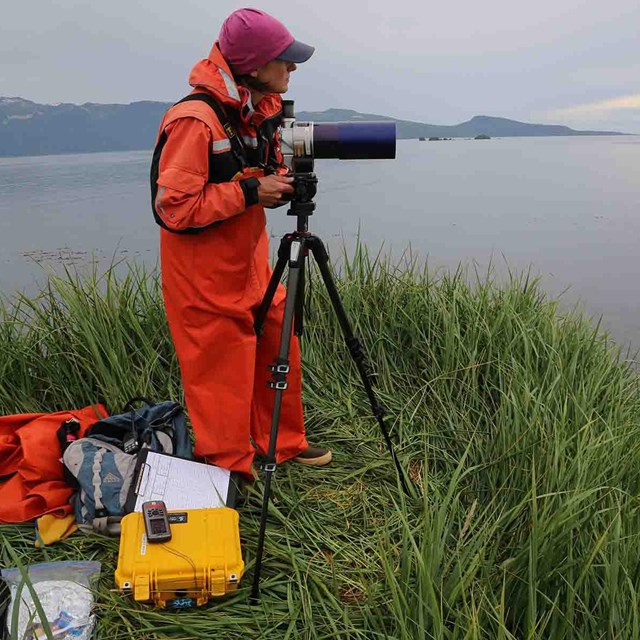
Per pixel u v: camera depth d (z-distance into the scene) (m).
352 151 2.06
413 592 1.82
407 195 23.66
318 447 2.84
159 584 1.93
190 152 1.97
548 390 2.92
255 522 2.37
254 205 2.14
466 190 26.45
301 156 2.08
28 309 3.38
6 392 3.03
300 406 2.69
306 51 2.09
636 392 3.56
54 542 2.23
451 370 3.36
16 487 2.39
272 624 1.94
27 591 1.94
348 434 3.01
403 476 2.54
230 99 2.03
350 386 3.41
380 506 2.55
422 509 2.46
